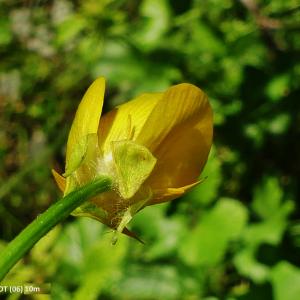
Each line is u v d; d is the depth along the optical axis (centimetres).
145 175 12
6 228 26
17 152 34
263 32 27
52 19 35
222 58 27
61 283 21
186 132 12
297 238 24
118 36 28
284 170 27
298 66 26
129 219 12
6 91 34
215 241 23
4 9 35
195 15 28
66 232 22
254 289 23
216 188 24
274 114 27
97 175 12
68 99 34
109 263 20
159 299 23
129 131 12
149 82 27
